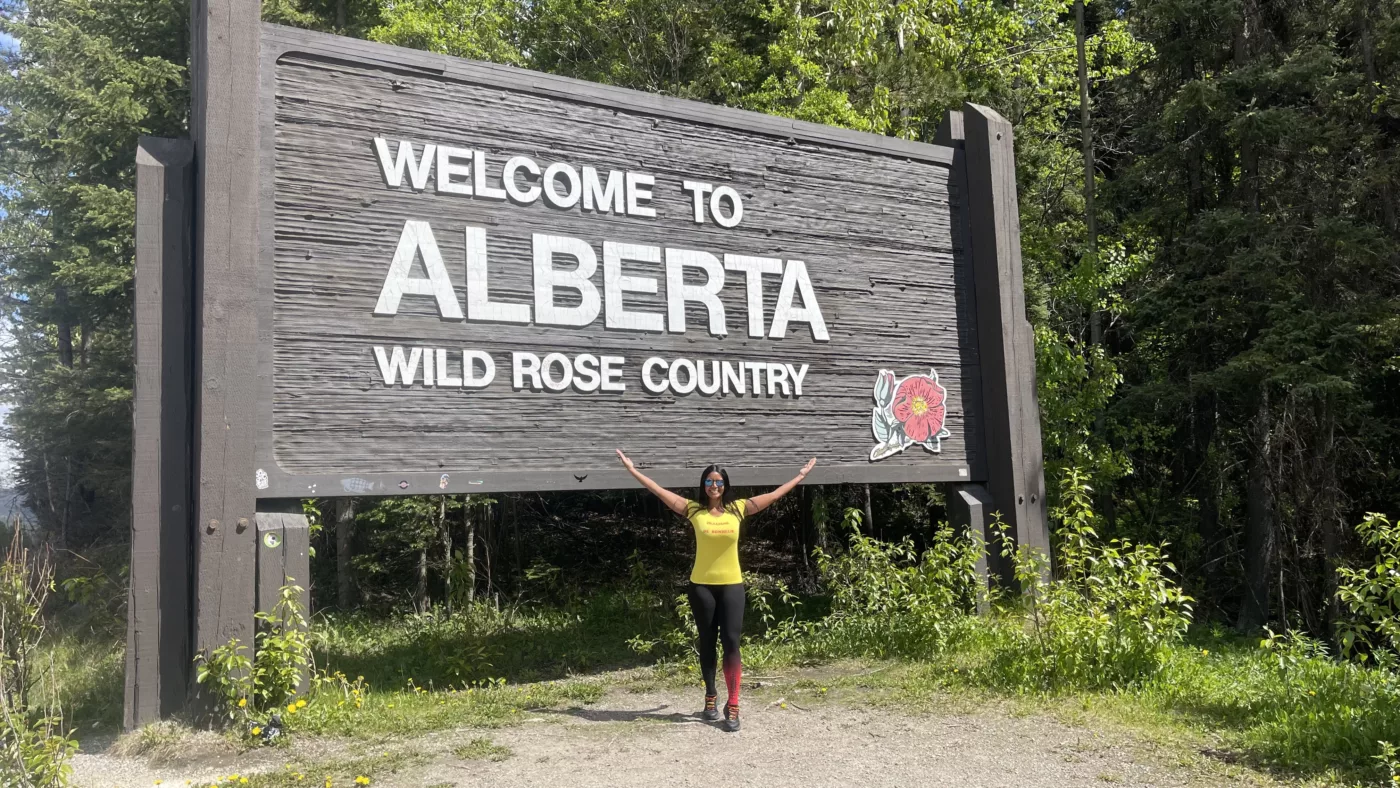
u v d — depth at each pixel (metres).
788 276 9.77
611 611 13.77
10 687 5.04
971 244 11.11
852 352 10.10
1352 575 6.42
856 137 10.48
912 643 8.65
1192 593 19.66
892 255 10.55
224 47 7.04
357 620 14.25
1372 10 18.53
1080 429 17.25
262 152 7.21
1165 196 20.41
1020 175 20.34
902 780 5.22
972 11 19.67
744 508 6.55
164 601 6.66
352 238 7.53
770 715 6.67
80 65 14.36
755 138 9.81
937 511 16.56
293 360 7.18
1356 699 5.93
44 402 17.34
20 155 19.94
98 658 10.34
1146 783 5.14
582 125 8.78
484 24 18.48
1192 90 18.09
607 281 8.69
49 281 17.39
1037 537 10.59
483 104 8.28
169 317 6.94
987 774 5.32
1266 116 17.45
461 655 10.16
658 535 20.88
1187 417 20.28
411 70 7.94
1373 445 18.92
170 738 6.07
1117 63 22.95
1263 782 5.11
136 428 6.72
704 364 9.15
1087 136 20.36
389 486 7.39
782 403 9.58
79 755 6.23
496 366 8.03
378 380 7.50
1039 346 16.77
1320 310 17.36
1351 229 16.97
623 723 6.48
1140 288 19.69
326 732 6.36
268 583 6.76
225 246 6.87
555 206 8.52
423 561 15.12
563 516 21.42
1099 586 7.63
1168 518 20.33
